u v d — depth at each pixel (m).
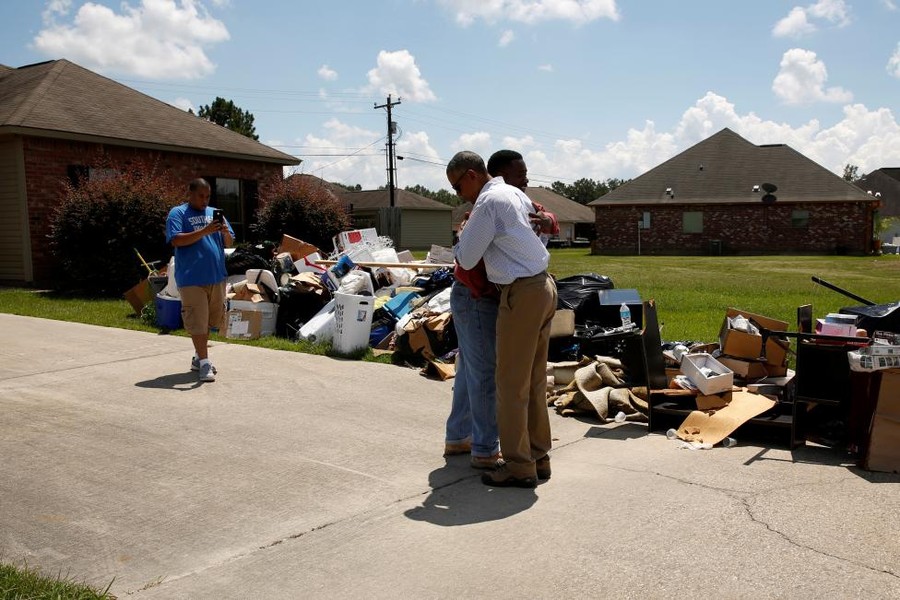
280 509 3.85
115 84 19.95
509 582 3.05
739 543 3.41
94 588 2.98
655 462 4.66
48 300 13.40
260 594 2.97
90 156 16.72
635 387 5.98
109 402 5.88
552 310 4.25
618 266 28.53
